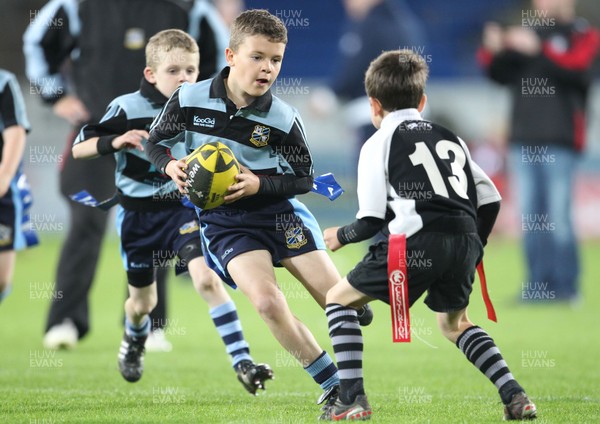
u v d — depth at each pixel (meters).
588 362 26.91
